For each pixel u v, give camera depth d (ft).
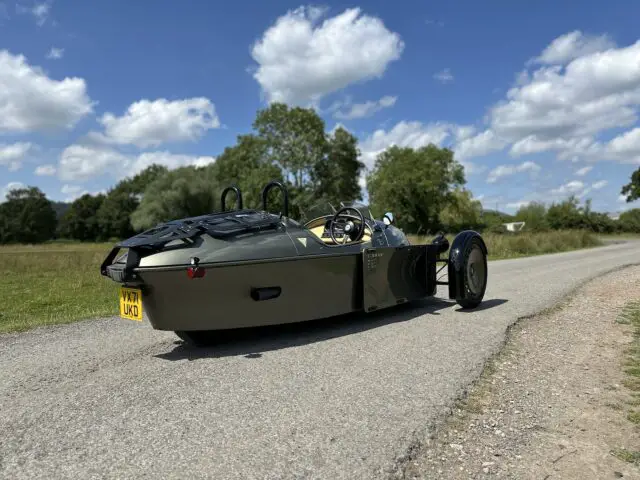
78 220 347.56
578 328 17.08
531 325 17.53
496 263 47.78
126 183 351.67
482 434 8.89
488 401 10.43
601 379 11.82
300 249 15.25
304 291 15.44
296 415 9.71
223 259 13.62
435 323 17.72
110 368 13.28
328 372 12.31
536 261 49.37
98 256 60.03
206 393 11.04
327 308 16.20
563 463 7.90
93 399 10.89
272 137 160.45
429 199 214.07
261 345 15.10
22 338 17.63
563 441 8.66
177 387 11.49
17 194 345.72
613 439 8.73
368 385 11.34
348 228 17.60
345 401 10.39
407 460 7.93
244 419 9.57
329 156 174.70
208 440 8.70
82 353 15.07
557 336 15.97
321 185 170.91
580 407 10.14
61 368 13.48
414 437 8.70
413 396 10.62
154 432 9.09
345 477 7.41
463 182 223.51
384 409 9.94
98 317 21.66
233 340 15.85
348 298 16.94
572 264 43.52
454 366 12.66
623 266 39.91
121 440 8.78
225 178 199.11
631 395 10.78
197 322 13.88
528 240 74.13
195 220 15.03
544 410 9.98
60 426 9.47
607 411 9.94
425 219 219.82
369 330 16.75
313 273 15.62
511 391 11.01
